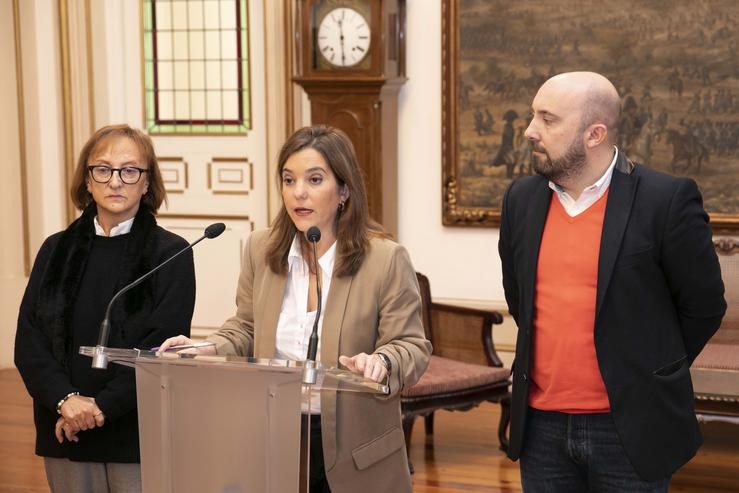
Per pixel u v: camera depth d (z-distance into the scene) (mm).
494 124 5375
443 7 5383
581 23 5172
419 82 5539
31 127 6039
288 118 5887
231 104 6070
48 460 2543
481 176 5430
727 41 4965
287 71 5852
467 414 5164
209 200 6152
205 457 1947
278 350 2334
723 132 5012
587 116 2271
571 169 2309
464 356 4648
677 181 2275
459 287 5594
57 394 2428
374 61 5129
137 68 6172
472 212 5445
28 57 6008
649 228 2250
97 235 2586
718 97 5000
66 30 5984
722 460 4340
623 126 5160
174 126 6168
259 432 1909
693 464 4281
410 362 2205
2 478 4086
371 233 2355
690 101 5047
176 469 1970
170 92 6156
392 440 2277
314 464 2275
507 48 5301
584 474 2412
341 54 5156
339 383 1933
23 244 6086
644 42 5086
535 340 2385
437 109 5527
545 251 2369
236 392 1913
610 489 2336
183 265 2559
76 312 2506
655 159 5129
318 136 2295
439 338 4766
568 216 2357
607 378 2264
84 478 2520
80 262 2537
